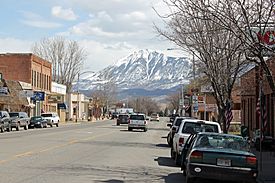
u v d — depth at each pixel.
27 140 34.97
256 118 34.59
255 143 29.59
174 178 16.98
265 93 32.72
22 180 15.14
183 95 84.69
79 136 41.78
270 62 18.61
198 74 40.62
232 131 46.84
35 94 75.25
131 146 31.67
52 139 36.59
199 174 14.13
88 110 131.62
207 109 54.59
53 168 18.44
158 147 31.83
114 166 19.91
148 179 16.50
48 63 91.94
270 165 21.55
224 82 27.75
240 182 14.57
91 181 15.41
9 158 21.73
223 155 14.15
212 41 28.22
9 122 50.94
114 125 76.44
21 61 79.50
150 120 116.38
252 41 15.61
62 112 104.25
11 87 69.62
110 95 161.25
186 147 17.59
